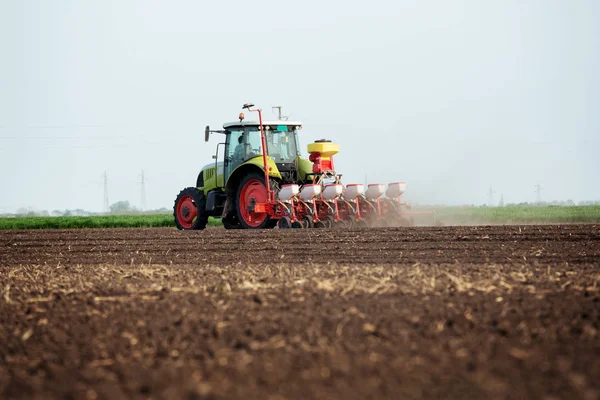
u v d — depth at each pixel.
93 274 26.80
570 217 64.88
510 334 15.02
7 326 17.41
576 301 18.20
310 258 30.66
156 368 13.26
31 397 11.83
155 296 20.61
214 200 51.16
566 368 12.66
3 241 48.59
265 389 11.83
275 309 17.92
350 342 14.62
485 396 11.28
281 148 50.28
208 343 14.84
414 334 15.18
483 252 30.70
